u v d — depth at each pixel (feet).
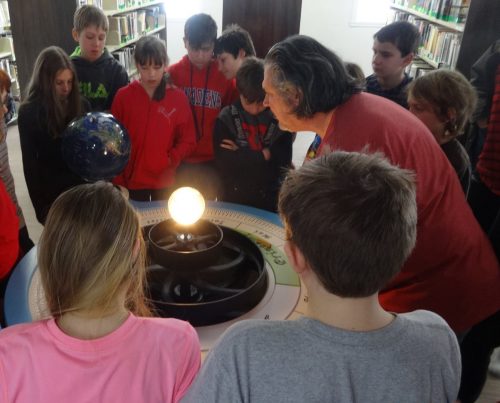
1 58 18.42
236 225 6.73
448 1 13.23
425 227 4.27
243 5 16.85
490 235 6.44
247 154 8.57
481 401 6.93
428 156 4.15
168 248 5.24
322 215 2.22
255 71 8.05
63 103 8.27
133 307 3.43
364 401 2.19
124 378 2.87
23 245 7.49
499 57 8.50
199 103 9.96
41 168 8.48
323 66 4.01
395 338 2.27
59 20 14.33
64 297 2.88
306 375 2.17
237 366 2.24
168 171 9.27
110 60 11.04
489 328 5.98
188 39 9.45
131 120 8.89
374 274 2.23
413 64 16.17
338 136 4.14
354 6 24.16
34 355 2.77
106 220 2.87
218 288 5.01
